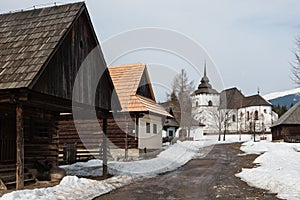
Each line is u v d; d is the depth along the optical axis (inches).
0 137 436.1
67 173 543.8
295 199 339.3
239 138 2058.3
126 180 477.4
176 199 352.8
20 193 325.4
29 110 474.6
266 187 416.2
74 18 430.3
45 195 340.5
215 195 371.9
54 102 416.8
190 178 501.7
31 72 354.9
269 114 2516.0
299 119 1718.8
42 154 503.5
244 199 349.1
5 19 460.1
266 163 652.7
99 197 361.1
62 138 821.2
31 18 448.5
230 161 735.1
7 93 356.5
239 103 2581.2
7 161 441.4
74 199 340.5
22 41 409.1
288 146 1136.2
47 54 375.6
